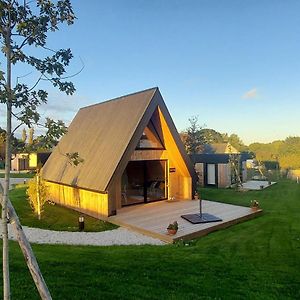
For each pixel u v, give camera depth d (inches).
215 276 263.6
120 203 597.3
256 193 898.1
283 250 353.4
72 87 144.3
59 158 733.3
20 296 207.2
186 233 419.5
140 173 678.5
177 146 647.8
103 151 590.2
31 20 132.6
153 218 512.7
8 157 130.2
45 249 343.3
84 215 569.6
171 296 219.0
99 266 279.4
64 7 141.6
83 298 209.5
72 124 842.2
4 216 129.3
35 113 133.6
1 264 275.0
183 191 701.3
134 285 236.5
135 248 362.0
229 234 438.6
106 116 697.6
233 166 1085.1
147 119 576.4
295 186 1090.7
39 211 538.9
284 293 231.9
